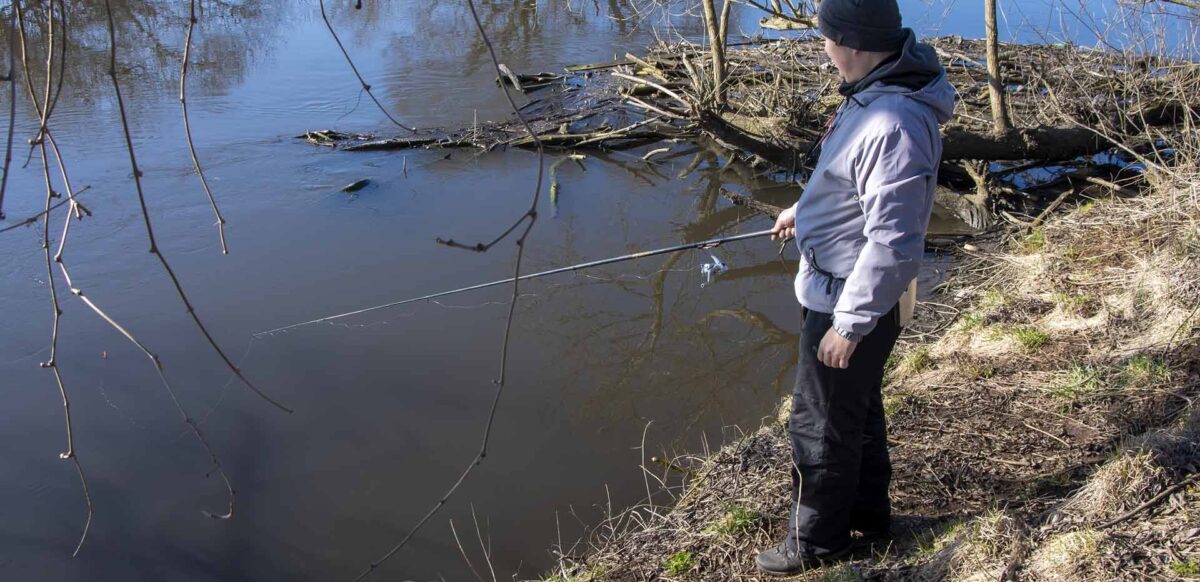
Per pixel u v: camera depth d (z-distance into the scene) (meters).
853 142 2.25
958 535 2.80
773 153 7.29
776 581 2.88
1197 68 7.12
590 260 5.96
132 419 4.21
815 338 2.47
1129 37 7.79
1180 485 2.70
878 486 2.84
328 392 4.44
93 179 6.95
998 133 6.81
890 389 4.04
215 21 11.88
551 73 10.11
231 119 8.41
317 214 6.50
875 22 2.19
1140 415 3.39
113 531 3.58
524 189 7.11
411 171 7.39
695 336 5.05
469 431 4.18
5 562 3.42
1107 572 2.43
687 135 8.33
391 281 5.55
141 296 5.32
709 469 3.71
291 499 3.75
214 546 3.52
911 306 2.45
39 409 4.26
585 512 3.66
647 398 4.44
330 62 10.34
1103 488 2.79
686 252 6.12
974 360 4.14
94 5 11.94
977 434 3.51
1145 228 4.91
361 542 3.52
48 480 3.83
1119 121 7.16
